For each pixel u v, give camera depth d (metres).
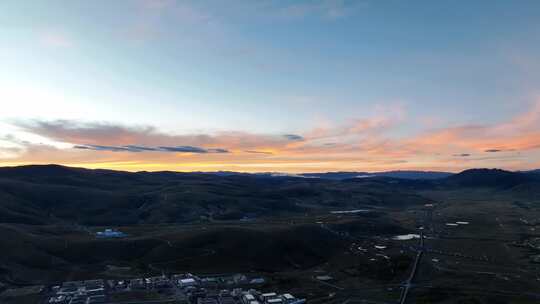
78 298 166.62
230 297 173.25
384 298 177.25
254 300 166.00
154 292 178.00
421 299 175.88
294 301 169.00
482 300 173.88
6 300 167.12
